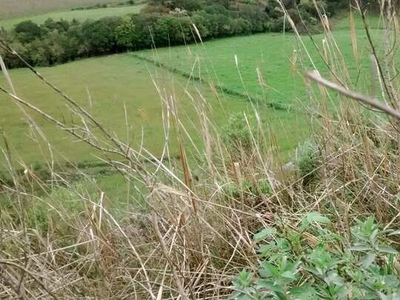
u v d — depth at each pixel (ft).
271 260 5.34
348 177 8.04
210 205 7.16
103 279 6.48
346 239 6.07
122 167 8.45
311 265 5.65
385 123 8.64
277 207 7.34
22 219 6.46
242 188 7.63
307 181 8.57
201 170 8.39
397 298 4.43
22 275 5.53
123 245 7.23
